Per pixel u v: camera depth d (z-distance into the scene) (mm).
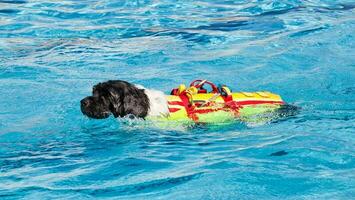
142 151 9883
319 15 22641
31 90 14281
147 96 11383
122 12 23953
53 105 13141
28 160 9656
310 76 15352
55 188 8336
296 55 17281
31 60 17109
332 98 13484
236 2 25922
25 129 11484
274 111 11844
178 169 8930
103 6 25203
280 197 7703
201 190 8023
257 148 9789
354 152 9484
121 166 9188
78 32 20719
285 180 8289
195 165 9078
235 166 8922
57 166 9305
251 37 19578
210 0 26688
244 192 7910
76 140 10680
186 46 18641
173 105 11500
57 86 14641
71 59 17219
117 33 20562
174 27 21297
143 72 15945
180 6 25109
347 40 18875
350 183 8133
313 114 11891
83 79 15305
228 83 14992
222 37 19625
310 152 9484
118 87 11336
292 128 10930
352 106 12664
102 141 10516
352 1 25719
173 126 11102
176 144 10180
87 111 11406
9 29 21188
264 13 23422
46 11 24203
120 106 11227
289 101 13273
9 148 10336
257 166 8898
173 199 7754
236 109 11664
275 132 10695
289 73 15734
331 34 19625
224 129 10938
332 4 25016
